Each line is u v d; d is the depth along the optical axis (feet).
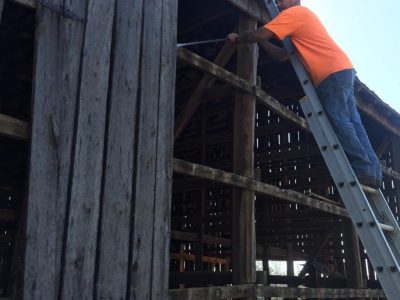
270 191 13.99
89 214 8.34
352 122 10.78
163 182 9.80
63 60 8.46
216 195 25.76
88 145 8.54
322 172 21.71
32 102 7.89
